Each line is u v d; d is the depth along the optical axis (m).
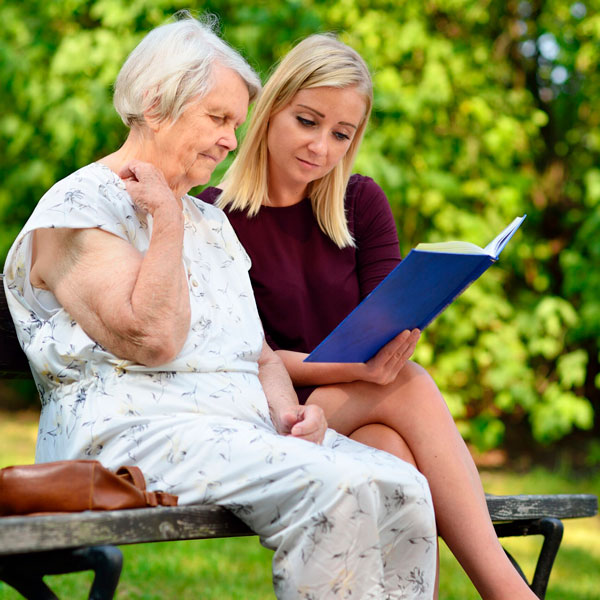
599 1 12.72
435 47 12.23
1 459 10.80
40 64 12.37
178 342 3.75
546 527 4.59
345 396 4.50
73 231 3.79
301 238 5.17
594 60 13.14
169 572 7.02
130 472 3.48
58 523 2.96
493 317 12.63
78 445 3.73
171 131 4.07
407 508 3.62
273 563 3.51
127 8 11.62
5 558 3.21
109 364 3.79
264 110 4.93
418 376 4.42
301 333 5.07
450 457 4.21
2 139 12.93
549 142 14.01
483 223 12.50
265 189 5.10
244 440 3.61
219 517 3.53
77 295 3.76
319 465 3.45
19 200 12.85
